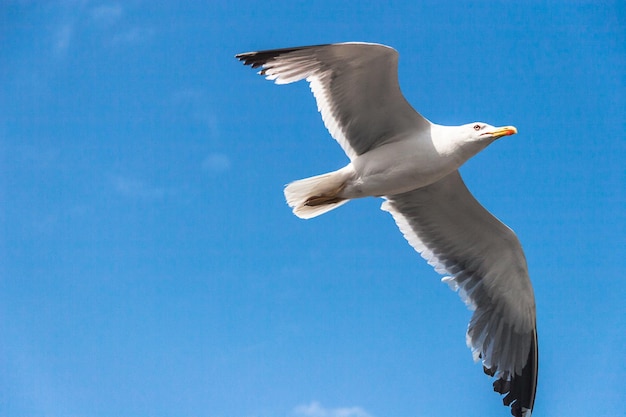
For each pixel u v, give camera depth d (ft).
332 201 29.99
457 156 28.40
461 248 32.42
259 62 28.14
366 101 28.68
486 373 31.96
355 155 29.78
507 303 32.35
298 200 29.94
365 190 29.37
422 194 31.63
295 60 28.17
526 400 31.94
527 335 32.24
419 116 28.84
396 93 28.09
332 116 29.27
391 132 29.40
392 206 32.60
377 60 27.17
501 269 31.96
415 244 32.68
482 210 30.86
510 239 31.09
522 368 32.22
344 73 28.04
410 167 28.63
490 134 27.94
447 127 28.71
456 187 30.76
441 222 32.17
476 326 32.45
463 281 32.65
